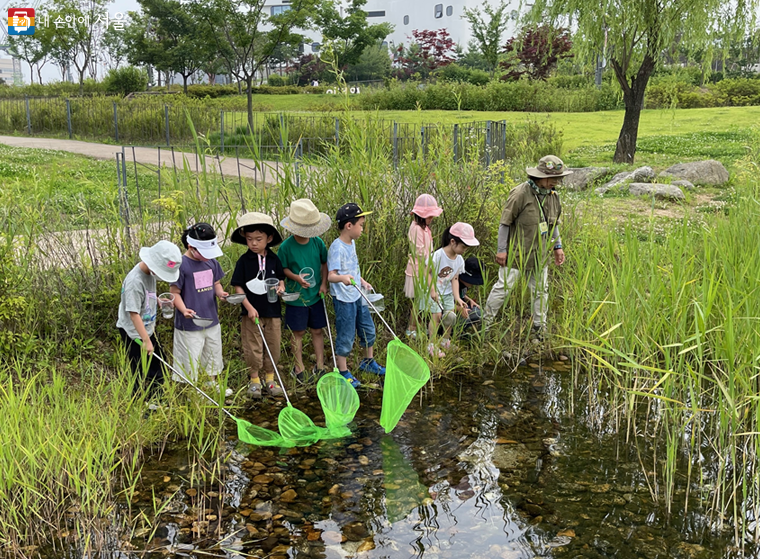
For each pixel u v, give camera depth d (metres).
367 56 60.53
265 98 44.12
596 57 18.28
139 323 4.50
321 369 5.52
